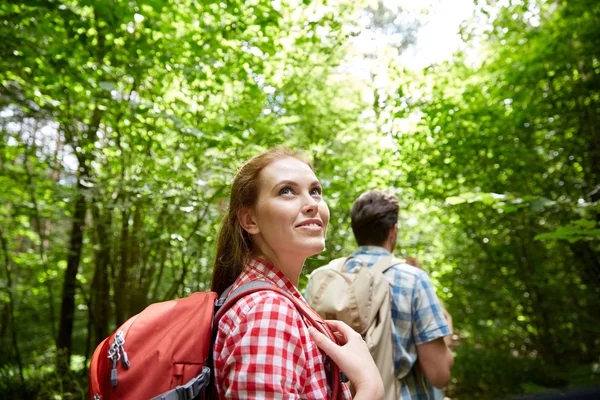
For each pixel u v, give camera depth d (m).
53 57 3.42
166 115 3.37
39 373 4.62
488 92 5.06
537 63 4.75
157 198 3.50
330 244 4.39
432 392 1.86
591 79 4.72
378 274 1.80
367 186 4.92
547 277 5.45
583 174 5.04
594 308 5.31
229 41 4.21
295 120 4.36
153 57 3.72
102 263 5.09
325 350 0.89
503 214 4.84
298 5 4.43
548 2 4.91
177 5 3.91
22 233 6.23
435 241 6.12
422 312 1.78
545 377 4.82
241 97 4.40
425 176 4.91
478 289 5.77
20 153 4.96
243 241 1.03
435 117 4.64
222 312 0.87
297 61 4.66
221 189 3.54
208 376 0.79
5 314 5.42
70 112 4.20
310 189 1.00
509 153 4.60
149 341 0.81
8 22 3.26
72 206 4.81
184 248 3.91
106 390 0.79
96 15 3.57
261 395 0.73
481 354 5.98
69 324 5.09
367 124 5.18
